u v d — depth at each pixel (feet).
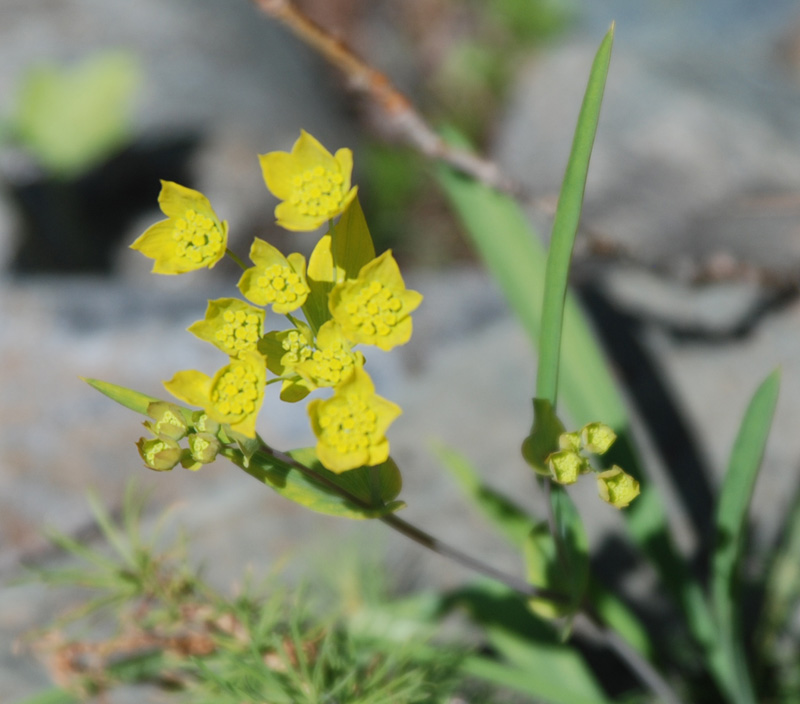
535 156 3.48
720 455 1.99
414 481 1.97
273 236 3.73
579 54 3.63
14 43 3.77
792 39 4.76
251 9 4.44
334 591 1.64
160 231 1.14
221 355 2.48
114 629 1.62
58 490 2.25
